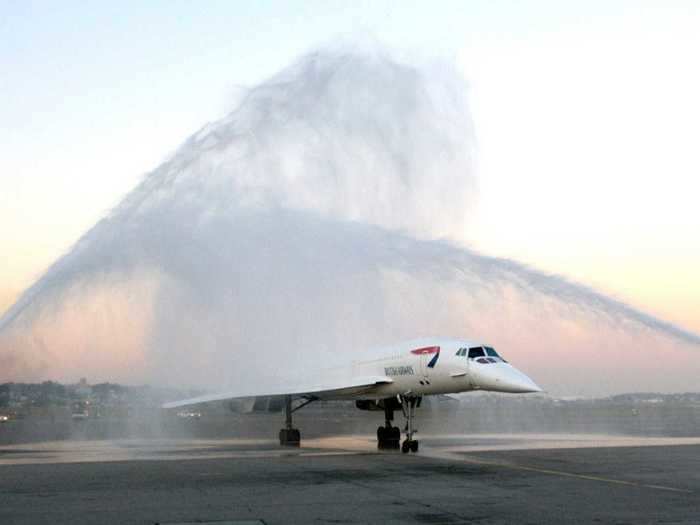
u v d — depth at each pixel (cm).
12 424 6700
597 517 1537
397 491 1934
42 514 1606
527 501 1755
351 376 3925
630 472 2370
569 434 5188
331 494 1884
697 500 1767
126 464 2755
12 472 2459
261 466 2639
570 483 2088
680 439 4397
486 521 1497
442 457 3002
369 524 1470
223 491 1953
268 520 1520
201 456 3206
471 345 3500
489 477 2244
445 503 1731
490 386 3334
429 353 3584
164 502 1766
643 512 1596
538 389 3219
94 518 1555
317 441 4497
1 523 1502
